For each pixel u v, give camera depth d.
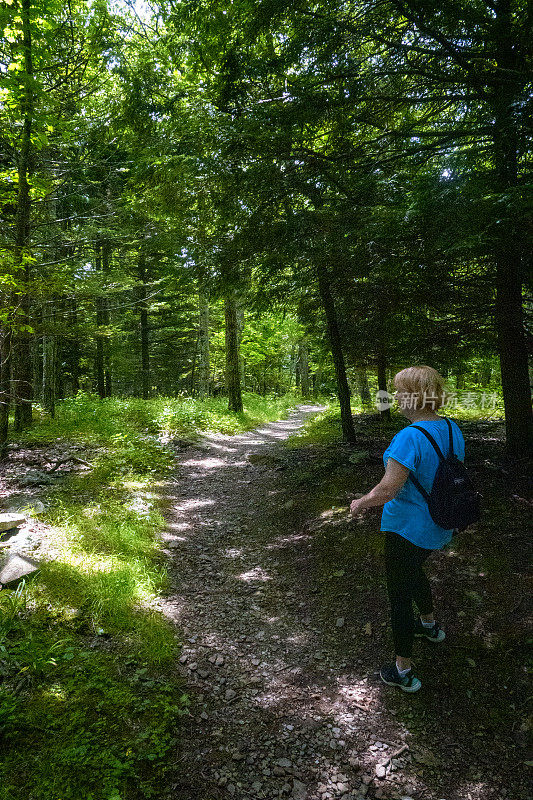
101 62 6.97
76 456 7.21
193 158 4.75
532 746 2.25
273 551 4.64
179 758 2.17
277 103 4.83
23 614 2.90
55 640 2.75
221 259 5.75
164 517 5.49
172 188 5.16
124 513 5.05
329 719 2.47
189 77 5.48
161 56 5.38
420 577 2.85
